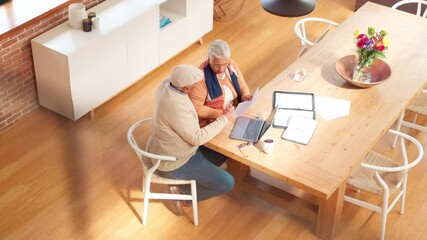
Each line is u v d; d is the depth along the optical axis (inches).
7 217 194.2
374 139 181.9
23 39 216.7
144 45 241.6
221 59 179.9
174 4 257.6
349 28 231.6
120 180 208.8
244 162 175.0
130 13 233.9
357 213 200.5
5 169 210.2
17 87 223.8
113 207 199.3
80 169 211.6
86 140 223.0
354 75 201.3
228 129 182.9
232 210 200.1
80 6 224.5
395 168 173.5
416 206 203.0
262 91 197.9
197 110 183.3
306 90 199.3
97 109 237.1
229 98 192.5
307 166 171.9
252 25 289.7
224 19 293.1
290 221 197.3
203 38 280.2
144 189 187.6
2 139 221.8
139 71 245.4
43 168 211.2
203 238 191.2
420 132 233.1
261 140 178.9
